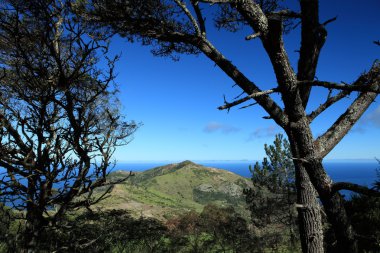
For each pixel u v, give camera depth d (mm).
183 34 4617
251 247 13195
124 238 8172
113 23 5113
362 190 2945
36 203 3686
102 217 6785
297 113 3484
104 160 3863
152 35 5035
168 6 5125
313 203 3816
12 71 4312
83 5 4754
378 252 4996
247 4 3209
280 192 14688
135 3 4824
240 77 4031
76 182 3730
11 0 4043
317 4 3467
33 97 3949
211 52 4227
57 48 4098
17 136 3875
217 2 3232
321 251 3738
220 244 12984
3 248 3586
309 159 3430
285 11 3389
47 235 4098
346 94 3736
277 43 3221
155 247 10258
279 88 3410
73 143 3826
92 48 4000
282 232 14430
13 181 3479
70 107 3959
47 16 3896
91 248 4680
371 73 3553
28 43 4176
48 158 3809
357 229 5598
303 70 3701
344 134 3650
